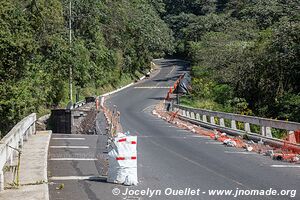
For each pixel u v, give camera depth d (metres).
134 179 11.73
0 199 9.81
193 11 145.38
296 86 37.38
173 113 40.84
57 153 16.94
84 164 14.64
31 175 12.31
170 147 19.61
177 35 135.12
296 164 15.56
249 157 17.03
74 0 62.88
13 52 30.91
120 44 82.94
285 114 34.88
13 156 14.62
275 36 39.59
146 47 94.19
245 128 24.33
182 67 112.88
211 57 58.84
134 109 51.81
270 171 14.03
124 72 87.31
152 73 104.38
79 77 59.25
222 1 137.88
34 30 38.94
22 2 38.72
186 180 12.37
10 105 30.59
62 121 28.81
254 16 70.62
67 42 49.31
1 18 31.67
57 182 11.96
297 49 37.25
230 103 44.16
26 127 18.59
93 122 29.08
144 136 24.38
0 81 31.23
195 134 26.23
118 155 11.84
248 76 42.69
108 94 70.62
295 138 19.00
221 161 15.88
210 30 92.69
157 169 14.05
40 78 39.59
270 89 38.94
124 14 83.50
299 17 44.44
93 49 67.19
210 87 54.84
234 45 56.41
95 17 67.75
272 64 38.94
